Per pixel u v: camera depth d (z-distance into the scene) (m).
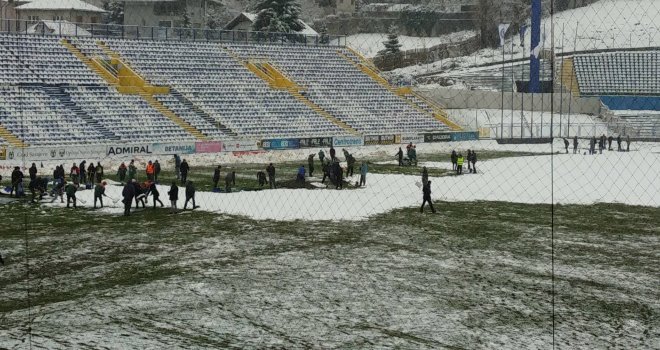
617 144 84.69
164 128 69.81
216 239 31.89
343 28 143.12
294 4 119.56
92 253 29.16
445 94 94.94
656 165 59.78
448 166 63.38
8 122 62.38
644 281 24.86
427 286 24.12
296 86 85.38
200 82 80.00
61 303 22.17
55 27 94.44
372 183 50.31
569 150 78.44
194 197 40.72
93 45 78.56
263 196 43.50
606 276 25.53
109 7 141.25
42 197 43.97
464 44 133.00
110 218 37.22
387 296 22.94
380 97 89.88
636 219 37.25
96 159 61.38
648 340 18.83
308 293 23.23
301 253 29.08
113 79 73.81
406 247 30.31
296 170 60.59
